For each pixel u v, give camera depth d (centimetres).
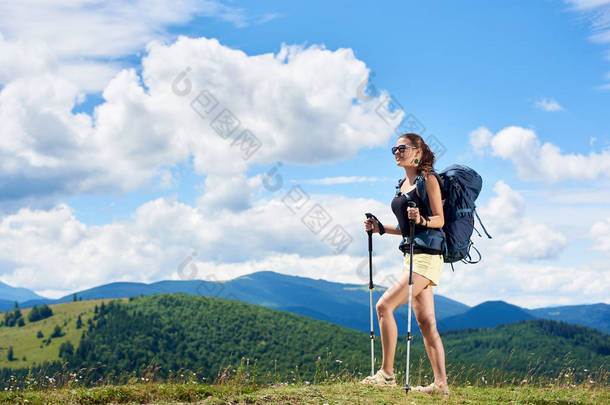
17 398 615
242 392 708
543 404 621
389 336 631
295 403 549
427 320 639
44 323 13088
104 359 10325
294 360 9425
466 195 621
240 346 10525
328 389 607
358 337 10750
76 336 11612
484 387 748
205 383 768
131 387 688
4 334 12581
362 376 733
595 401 648
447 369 790
